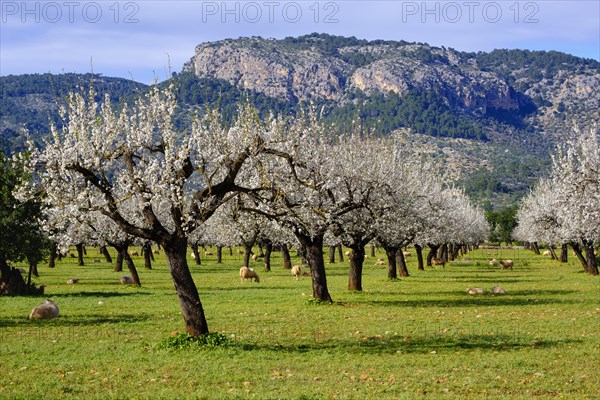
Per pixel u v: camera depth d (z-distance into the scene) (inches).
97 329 1019.3
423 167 2256.4
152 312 1263.5
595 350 777.6
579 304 1334.9
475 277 2359.7
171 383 633.6
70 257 4357.8
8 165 1640.0
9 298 1568.7
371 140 1595.7
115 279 2361.0
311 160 1182.9
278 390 595.2
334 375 661.3
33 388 614.9
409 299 1471.5
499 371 668.7
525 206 3823.8
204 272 2807.6
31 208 1624.0
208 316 1175.0
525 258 4224.9
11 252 1622.8
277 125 1048.2
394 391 589.9
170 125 841.5
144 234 833.5
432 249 3115.2
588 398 554.3
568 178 1448.1
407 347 823.1
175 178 839.7
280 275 2586.1
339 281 2142.0
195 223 838.5
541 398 555.8
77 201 830.5
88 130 857.5
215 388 609.3
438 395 569.3
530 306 1309.1
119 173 909.8
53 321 1131.3
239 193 962.1
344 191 1389.0
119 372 685.9
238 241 2687.0
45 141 842.8
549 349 792.9
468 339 880.9
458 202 3388.3
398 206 1494.8
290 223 1284.4
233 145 914.7
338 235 1488.7
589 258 2378.2
